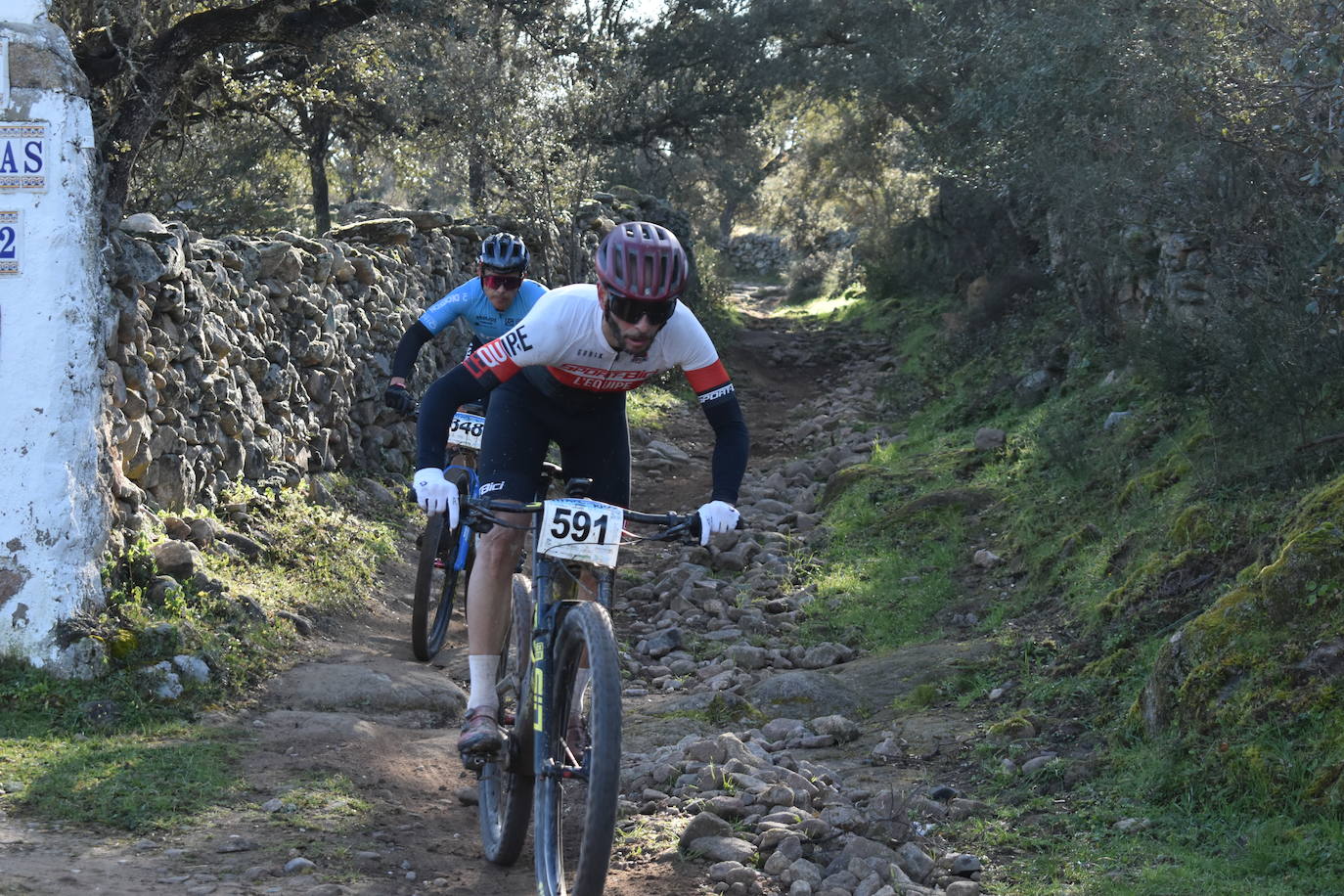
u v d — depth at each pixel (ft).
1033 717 15.57
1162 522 19.43
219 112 46.03
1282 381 17.90
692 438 44.06
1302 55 17.93
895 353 59.93
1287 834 11.24
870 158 90.33
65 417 15.97
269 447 24.36
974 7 43.37
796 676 17.97
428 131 52.39
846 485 31.04
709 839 11.98
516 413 11.57
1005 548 24.04
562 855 11.69
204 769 13.35
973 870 11.59
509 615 12.84
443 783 14.29
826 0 72.64
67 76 16.26
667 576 25.09
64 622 15.60
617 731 9.39
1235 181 22.81
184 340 21.20
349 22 36.70
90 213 16.48
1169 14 24.77
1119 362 27.43
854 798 13.41
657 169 108.06
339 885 10.71
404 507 28.68
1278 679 12.92
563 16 56.03
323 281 28.68
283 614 19.17
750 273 152.56
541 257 49.65
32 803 12.05
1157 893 10.53
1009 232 56.13
